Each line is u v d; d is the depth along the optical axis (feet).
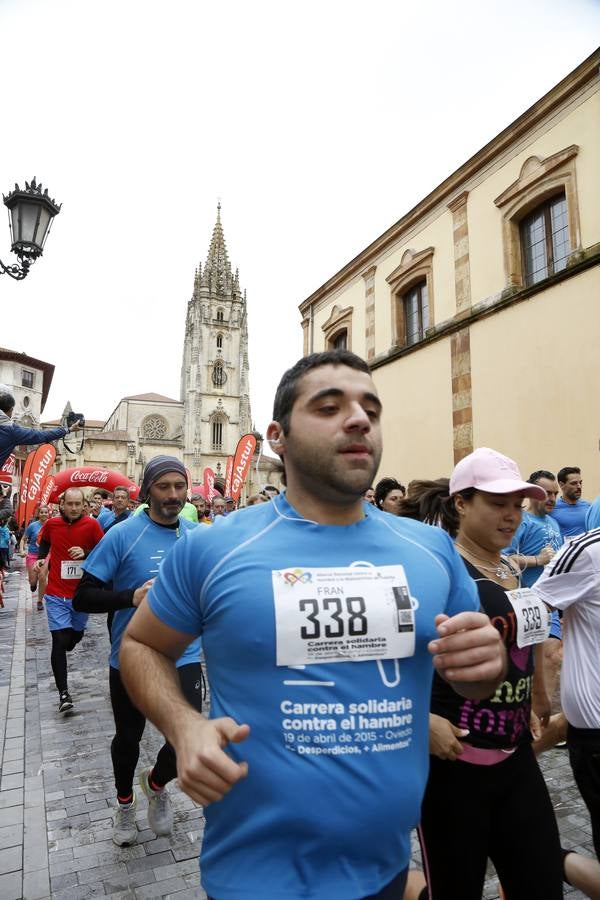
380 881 4.18
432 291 41.57
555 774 13.51
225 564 4.51
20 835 11.27
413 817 4.37
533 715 9.06
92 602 11.11
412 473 42.75
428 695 4.67
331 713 4.17
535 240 34.24
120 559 12.19
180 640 4.88
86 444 238.27
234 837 4.14
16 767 14.49
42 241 20.77
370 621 4.32
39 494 48.62
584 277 29.81
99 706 19.38
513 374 33.99
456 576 5.29
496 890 9.55
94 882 9.84
